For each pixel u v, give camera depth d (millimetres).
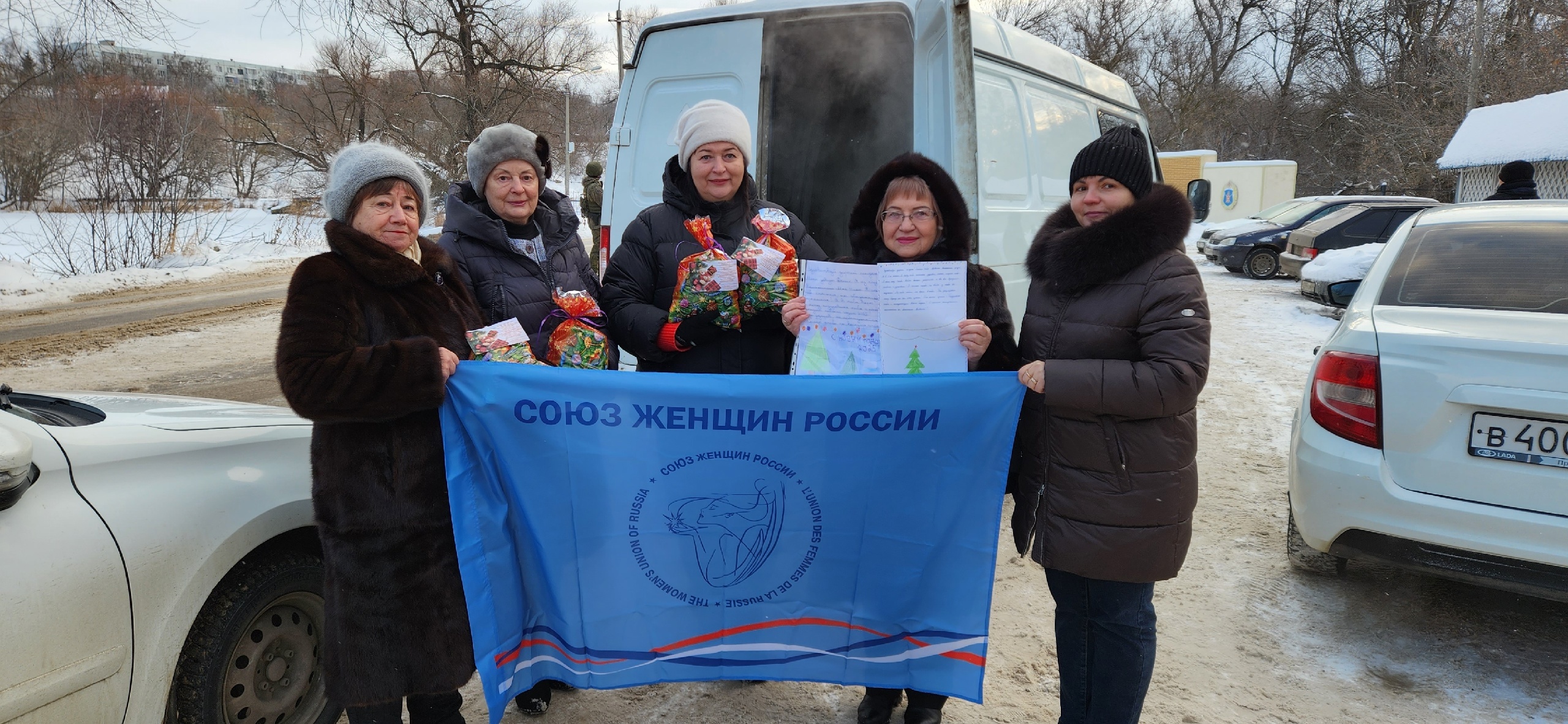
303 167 33094
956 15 3637
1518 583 2623
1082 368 1943
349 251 1932
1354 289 4836
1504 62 21109
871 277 2195
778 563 2240
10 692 1595
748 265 2275
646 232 2582
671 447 2139
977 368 2330
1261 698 2721
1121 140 2092
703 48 4324
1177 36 39031
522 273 2475
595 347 2320
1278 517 4301
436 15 25859
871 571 2244
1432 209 3820
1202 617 3256
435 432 2027
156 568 1886
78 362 8078
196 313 11211
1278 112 38375
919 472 2168
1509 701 2686
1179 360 1904
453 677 2029
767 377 2092
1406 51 31375
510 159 2428
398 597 1970
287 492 2270
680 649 2273
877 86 4598
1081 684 2230
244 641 2184
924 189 2266
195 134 20734
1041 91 5203
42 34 9008
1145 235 1948
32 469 1725
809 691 2777
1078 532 2043
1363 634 3113
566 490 2143
